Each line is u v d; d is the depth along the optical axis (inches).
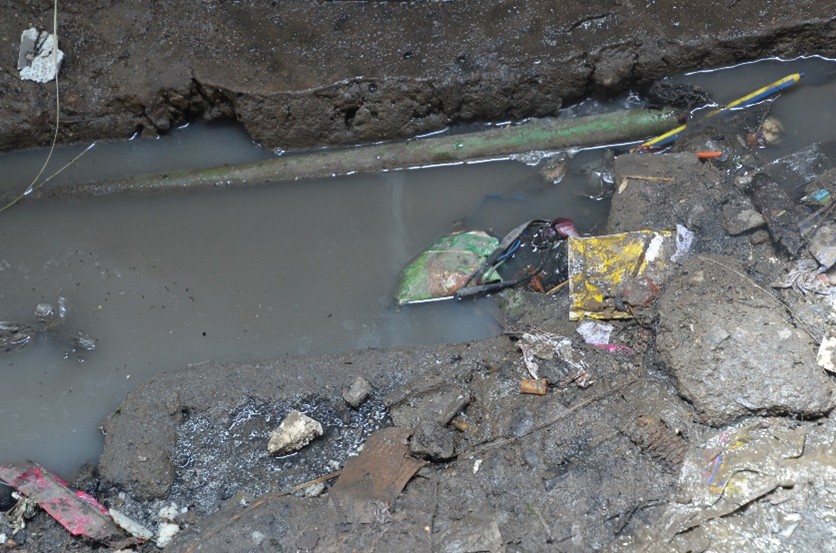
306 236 95.7
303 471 87.2
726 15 96.4
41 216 97.3
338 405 88.7
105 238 96.5
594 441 85.7
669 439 85.0
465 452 86.2
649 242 90.7
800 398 84.8
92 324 93.5
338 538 84.1
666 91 96.0
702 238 91.2
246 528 85.1
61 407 91.1
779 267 89.6
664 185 92.9
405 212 96.0
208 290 94.3
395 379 89.0
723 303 87.4
